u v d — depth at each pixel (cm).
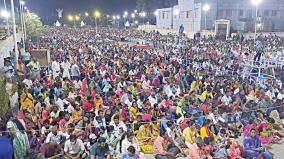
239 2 5838
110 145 1055
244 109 1430
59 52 3030
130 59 2664
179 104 1384
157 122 1232
